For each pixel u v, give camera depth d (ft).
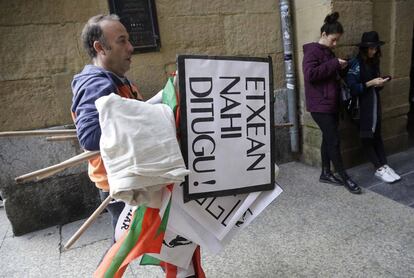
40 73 8.67
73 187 9.41
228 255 7.07
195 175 3.69
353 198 9.13
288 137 12.28
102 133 3.09
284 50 11.47
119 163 3.02
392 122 12.09
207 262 6.89
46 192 9.12
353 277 6.03
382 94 11.61
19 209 8.88
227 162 3.80
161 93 4.21
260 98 3.87
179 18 9.99
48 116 8.92
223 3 10.51
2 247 8.38
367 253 6.68
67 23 8.75
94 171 4.09
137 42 9.50
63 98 9.00
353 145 11.32
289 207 8.95
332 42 9.16
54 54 8.73
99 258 7.49
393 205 8.55
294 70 11.66
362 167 11.37
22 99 8.58
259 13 11.08
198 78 3.58
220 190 3.81
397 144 12.39
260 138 3.92
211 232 3.93
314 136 11.52
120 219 4.05
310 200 9.25
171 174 3.12
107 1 9.02
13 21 8.23
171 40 9.98
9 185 8.70
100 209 3.64
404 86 11.97
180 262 4.24
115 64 4.39
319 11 10.27
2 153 8.52
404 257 6.44
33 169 8.89
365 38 9.59
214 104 3.66
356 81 9.52
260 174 3.98
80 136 3.47
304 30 11.03
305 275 6.22
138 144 3.04
